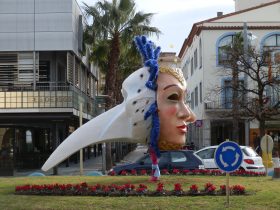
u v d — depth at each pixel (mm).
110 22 30281
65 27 29875
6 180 14906
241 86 32875
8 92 28938
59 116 28953
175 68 12820
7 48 29766
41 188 11531
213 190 10984
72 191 11227
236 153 9438
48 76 31734
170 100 12562
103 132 12961
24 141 31703
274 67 35438
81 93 36594
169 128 12547
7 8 29781
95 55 31375
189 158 18375
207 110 40875
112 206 9586
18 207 9672
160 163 18188
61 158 12906
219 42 41844
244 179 14484
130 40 30297
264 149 18641
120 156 37969
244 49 32094
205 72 41688
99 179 14117
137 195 10930
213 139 41562
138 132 12750
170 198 10414
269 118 32188
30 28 29891
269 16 42094
